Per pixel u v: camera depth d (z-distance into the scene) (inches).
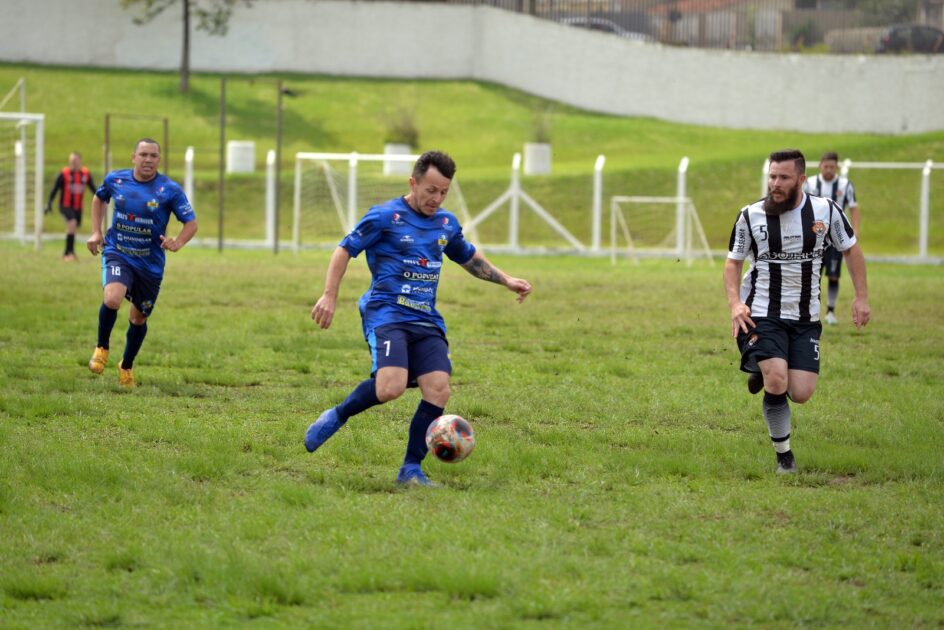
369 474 702.5
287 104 4813.0
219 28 5162.4
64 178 2284.7
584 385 1041.5
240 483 674.8
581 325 1483.8
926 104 4503.0
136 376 1032.2
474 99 5027.1
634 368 1131.9
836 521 608.1
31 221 3508.9
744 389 1027.9
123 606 473.1
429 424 681.0
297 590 482.0
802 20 4867.1
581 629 447.5
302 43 5231.3
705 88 4847.4
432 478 692.1
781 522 610.2
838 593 494.0
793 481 709.9
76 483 653.9
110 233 998.4
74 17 5088.6
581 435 823.1
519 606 466.6
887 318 1625.2
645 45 4940.9
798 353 740.0
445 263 2615.7
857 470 738.8
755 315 743.7
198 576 505.7
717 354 1252.5
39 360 1099.9
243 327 1360.7
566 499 644.7
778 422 734.5
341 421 700.7
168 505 619.8
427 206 682.8
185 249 2920.8
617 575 509.7
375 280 694.5
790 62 4707.2
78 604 473.1
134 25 5118.1
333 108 4805.6
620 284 2107.5
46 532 563.2
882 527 601.3
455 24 5280.5
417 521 587.8
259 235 3395.7
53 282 1776.6
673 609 472.4
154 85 4849.9
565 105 5093.5
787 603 476.7
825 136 4598.9
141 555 529.7
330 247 3095.5
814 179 1553.9
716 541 567.5
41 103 4562.0
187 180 3196.4
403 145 4210.1
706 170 3897.6
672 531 585.3
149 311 994.7
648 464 727.1
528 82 5191.9
